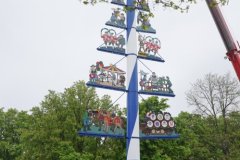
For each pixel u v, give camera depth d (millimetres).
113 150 37875
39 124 40531
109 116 28656
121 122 29094
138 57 30656
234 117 44938
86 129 27594
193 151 43781
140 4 12680
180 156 39281
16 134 56125
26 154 40750
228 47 12836
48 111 41531
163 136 29469
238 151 42031
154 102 36938
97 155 38312
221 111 44188
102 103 42312
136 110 28828
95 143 39938
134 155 27922
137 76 29734
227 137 43469
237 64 12742
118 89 29219
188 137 42938
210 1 12281
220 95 44344
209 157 44938
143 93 30078
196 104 44875
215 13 12820
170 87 31109
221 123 46250
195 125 48000
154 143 35656
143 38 31156
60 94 42125
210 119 45344
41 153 39250
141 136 28969
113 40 29922
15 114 57562
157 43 31781
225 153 43281
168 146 36656
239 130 44250
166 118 29922
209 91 44812
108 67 29250
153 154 35188
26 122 50062
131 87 29297
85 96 41906
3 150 53469
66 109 41188
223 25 12805
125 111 37188
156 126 29469
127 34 30484
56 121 40094
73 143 39719
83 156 36469
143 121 29484
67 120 39688
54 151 37625
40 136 39500
